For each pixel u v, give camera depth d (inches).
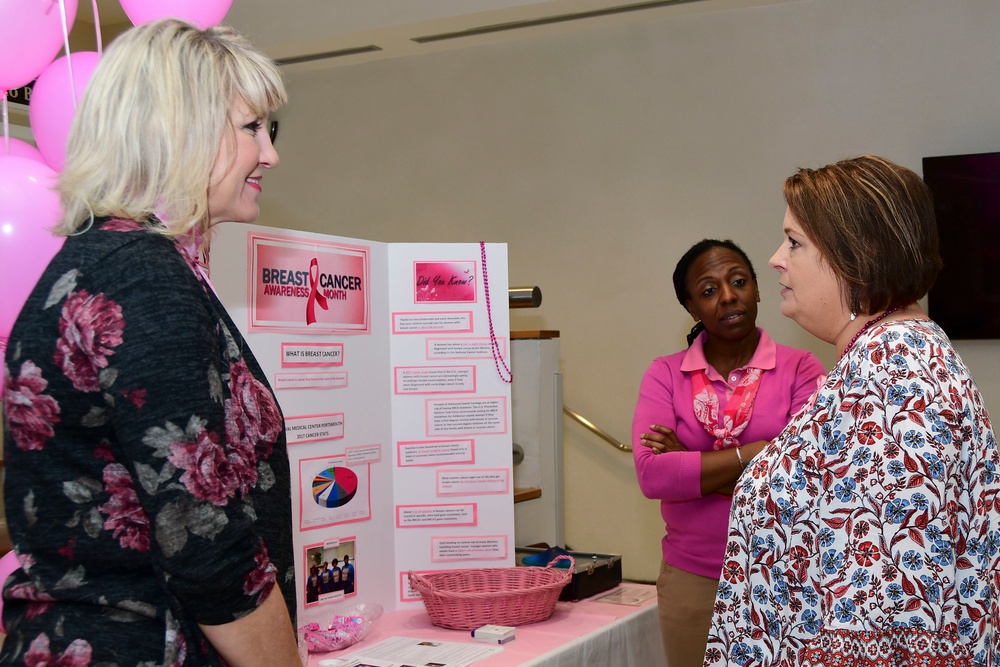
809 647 47.4
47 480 39.1
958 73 146.8
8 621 41.0
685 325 165.9
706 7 160.6
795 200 54.9
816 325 55.9
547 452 107.0
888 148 151.3
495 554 91.0
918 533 44.9
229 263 75.9
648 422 95.0
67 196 41.4
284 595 45.3
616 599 92.6
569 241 175.6
